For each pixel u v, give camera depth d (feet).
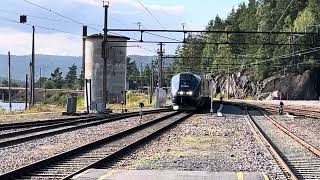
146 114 167.94
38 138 83.82
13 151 67.00
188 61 578.25
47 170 50.37
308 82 492.13
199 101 193.06
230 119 140.56
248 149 70.64
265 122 132.16
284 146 75.56
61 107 216.13
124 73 276.21
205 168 53.01
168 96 238.89
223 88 595.88
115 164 55.42
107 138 78.43
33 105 218.79
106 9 172.65
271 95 505.25
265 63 505.25
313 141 83.87
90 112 176.45
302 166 55.11
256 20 578.66
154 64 467.93
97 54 269.64
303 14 480.23
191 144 78.02
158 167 53.52
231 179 42.42
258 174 44.83
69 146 73.31
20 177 46.24
